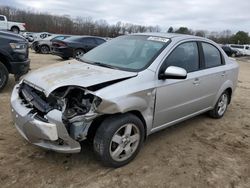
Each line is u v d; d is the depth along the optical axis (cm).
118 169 362
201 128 519
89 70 375
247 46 4406
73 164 365
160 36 454
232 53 4072
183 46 446
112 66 397
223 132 509
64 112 320
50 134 313
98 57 441
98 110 322
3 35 651
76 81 332
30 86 366
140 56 410
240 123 566
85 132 326
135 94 353
